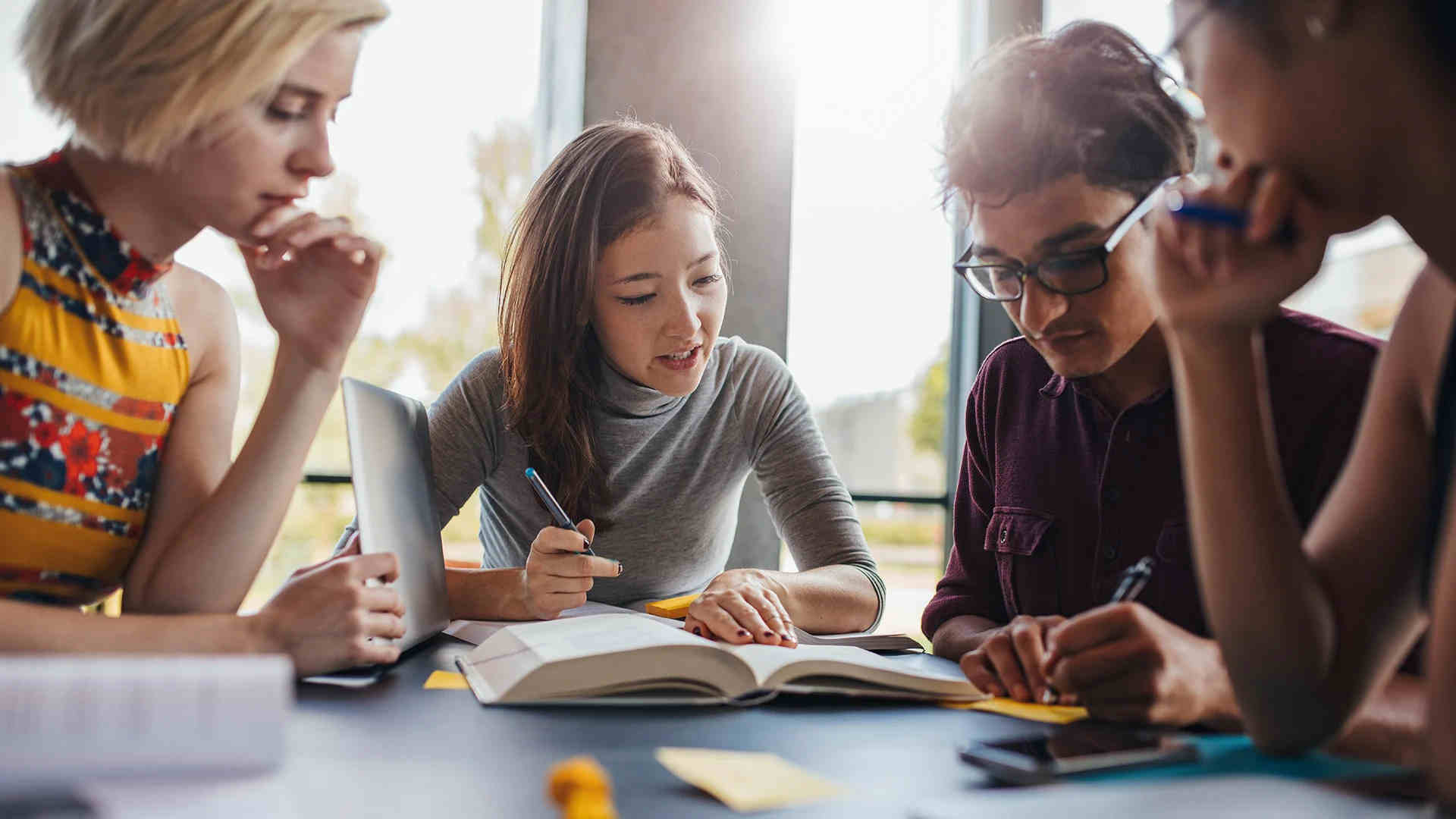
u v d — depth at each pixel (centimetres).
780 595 135
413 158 236
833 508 165
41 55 95
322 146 100
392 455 119
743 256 232
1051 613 127
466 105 239
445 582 133
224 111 93
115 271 103
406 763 68
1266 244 68
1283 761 71
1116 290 104
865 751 75
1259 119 62
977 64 113
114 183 101
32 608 87
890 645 125
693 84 232
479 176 239
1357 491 80
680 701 89
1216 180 71
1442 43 57
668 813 57
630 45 230
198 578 106
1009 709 91
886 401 257
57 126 98
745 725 82
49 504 102
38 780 48
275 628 93
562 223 152
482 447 164
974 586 138
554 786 45
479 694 89
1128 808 51
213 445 117
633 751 72
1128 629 81
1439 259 63
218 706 51
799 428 174
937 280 259
